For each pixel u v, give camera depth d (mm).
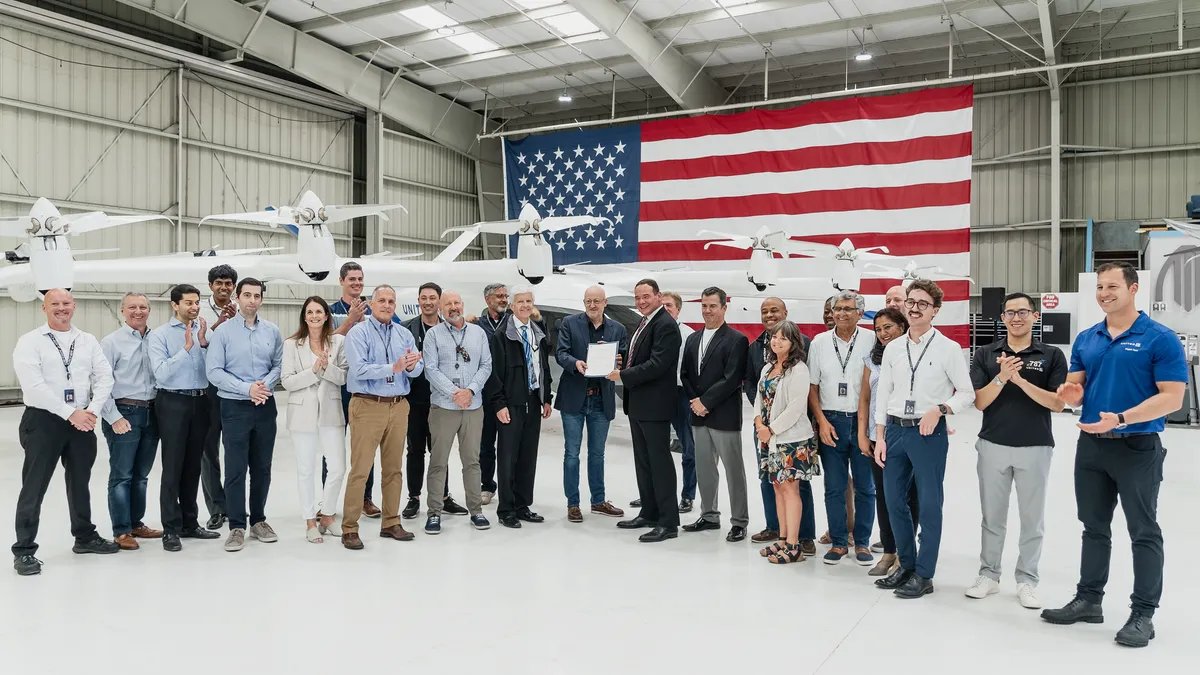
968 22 15500
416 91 19375
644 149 18062
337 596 4125
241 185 16609
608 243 18453
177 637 3545
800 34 16109
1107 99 15992
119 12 15047
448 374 5465
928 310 4098
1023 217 16641
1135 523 3518
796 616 3863
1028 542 4023
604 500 6133
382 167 18531
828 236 16172
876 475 4543
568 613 3891
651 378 5336
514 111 21562
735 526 5332
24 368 4461
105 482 7266
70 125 13930
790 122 16547
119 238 14617
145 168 15016
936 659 3342
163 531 5078
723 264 17188
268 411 5125
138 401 5055
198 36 16266
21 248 8211
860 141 15906
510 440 5668
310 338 5230
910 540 4262
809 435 4773
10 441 9773
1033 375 3914
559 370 10688
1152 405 3344
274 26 15891
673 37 16422
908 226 15500
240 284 5004
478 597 4125
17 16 13078
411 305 10820
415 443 5953
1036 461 3930
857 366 4746
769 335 5238
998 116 16891
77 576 4441
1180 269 11711
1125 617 3863
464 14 15672
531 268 6824
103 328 14586
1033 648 3465
